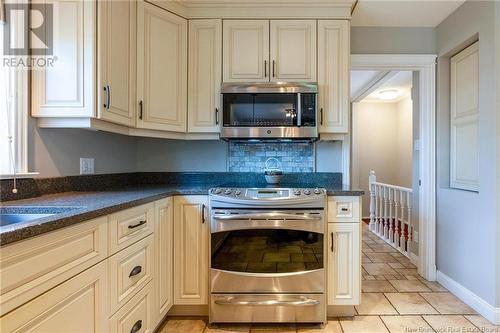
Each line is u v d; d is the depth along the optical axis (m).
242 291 1.86
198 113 2.20
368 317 1.94
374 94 4.90
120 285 1.30
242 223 1.83
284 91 2.10
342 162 2.44
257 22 2.20
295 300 1.84
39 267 0.85
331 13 2.18
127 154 2.36
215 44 2.20
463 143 2.29
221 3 2.17
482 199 1.95
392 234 3.58
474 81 2.16
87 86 1.49
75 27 1.49
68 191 1.73
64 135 1.70
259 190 1.91
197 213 1.93
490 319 1.87
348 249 1.90
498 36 1.83
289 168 2.47
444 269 2.42
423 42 2.55
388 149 5.45
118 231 1.29
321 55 2.19
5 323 0.74
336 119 2.19
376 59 2.54
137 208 1.46
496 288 1.85
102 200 1.39
